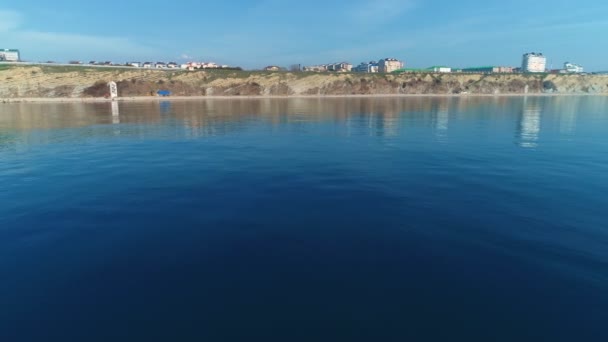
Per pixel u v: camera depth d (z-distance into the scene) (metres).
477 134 23.56
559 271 6.09
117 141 21.05
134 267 6.34
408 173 13.08
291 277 5.99
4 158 16.08
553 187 11.11
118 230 7.92
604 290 5.54
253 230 7.89
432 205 9.47
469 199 9.95
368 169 13.75
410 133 24.23
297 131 25.62
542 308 5.13
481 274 6.03
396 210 9.09
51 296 5.52
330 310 5.14
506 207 9.27
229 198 10.16
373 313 5.06
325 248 7.02
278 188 11.16
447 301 5.31
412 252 6.82
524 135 23.02
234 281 5.88
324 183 11.74
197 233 7.74
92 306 5.27
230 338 4.61
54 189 11.11
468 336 4.60
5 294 5.57
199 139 21.83
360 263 6.43
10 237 7.57
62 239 7.48
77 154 17.03
